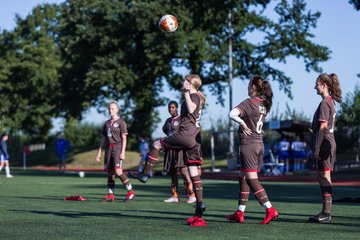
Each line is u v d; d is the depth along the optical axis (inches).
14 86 4165.8
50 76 4069.9
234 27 2847.0
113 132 772.6
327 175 526.0
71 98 3083.2
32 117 4207.7
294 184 1344.7
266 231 462.0
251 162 510.9
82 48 2910.9
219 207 685.9
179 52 2586.1
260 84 513.3
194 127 522.9
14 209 656.4
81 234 445.1
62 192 987.3
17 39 4451.3
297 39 2913.4
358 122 1915.6
